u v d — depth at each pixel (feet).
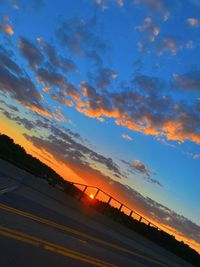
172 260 83.66
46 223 40.68
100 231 60.54
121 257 44.78
